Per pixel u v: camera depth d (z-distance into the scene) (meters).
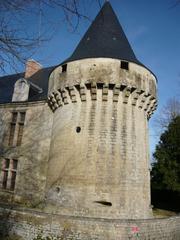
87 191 10.88
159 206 20.53
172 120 21.77
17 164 15.58
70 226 8.89
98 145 11.44
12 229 9.60
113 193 10.82
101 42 13.43
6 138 16.81
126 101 12.15
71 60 12.74
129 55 13.32
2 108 17.72
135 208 11.05
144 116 13.07
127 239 9.04
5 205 10.51
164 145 20.05
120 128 11.79
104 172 11.05
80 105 12.30
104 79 11.80
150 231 9.88
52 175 12.32
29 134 15.66
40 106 15.85
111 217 10.47
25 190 14.45
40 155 14.56
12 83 20.53
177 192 19.97
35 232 9.11
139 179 11.67
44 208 11.96
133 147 11.88
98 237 8.78
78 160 11.50
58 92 13.10
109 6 15.49
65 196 11.25
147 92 12.65
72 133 12.11
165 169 18.89
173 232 11.26
